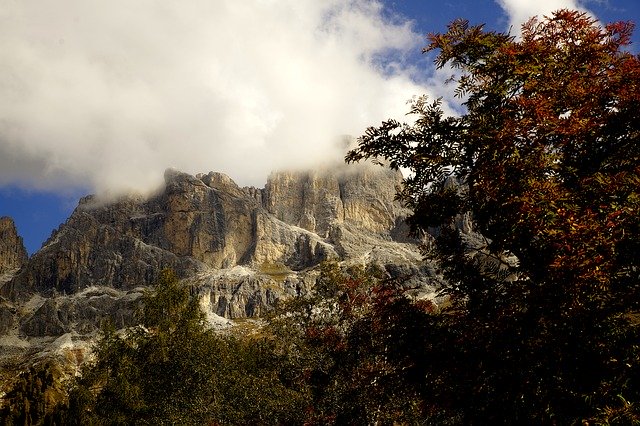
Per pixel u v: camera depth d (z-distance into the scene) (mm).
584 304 10477
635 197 10469
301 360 49969
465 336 12031
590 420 9758
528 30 13203
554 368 10812
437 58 14383
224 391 47531
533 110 11852
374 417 36375
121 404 46438
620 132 11703
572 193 11398
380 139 14711
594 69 12430
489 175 11930
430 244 14766
